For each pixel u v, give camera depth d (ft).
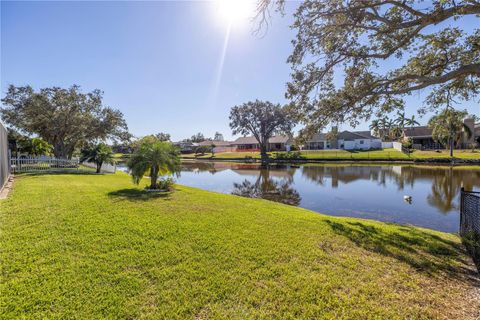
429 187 53.52
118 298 9.06
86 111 76.18
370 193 47.98
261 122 160.97
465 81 23.91
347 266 12.55
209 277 10.77
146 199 24.90
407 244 16.60
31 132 75.20
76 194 25.25
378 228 20.42
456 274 12.48
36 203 20.59
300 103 26.53
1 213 17.52
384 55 22.11
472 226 17.83
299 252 13.87
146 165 31.22
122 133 82.79
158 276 10.61
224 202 26.50
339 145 178.29
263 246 14.37
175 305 8.89
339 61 23.82
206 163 139.33
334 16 21.24
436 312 9.17
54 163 56.03
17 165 49.65
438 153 122.52
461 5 16.47
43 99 69.31
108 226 15.89
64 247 12.60
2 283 9.43
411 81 23.81
